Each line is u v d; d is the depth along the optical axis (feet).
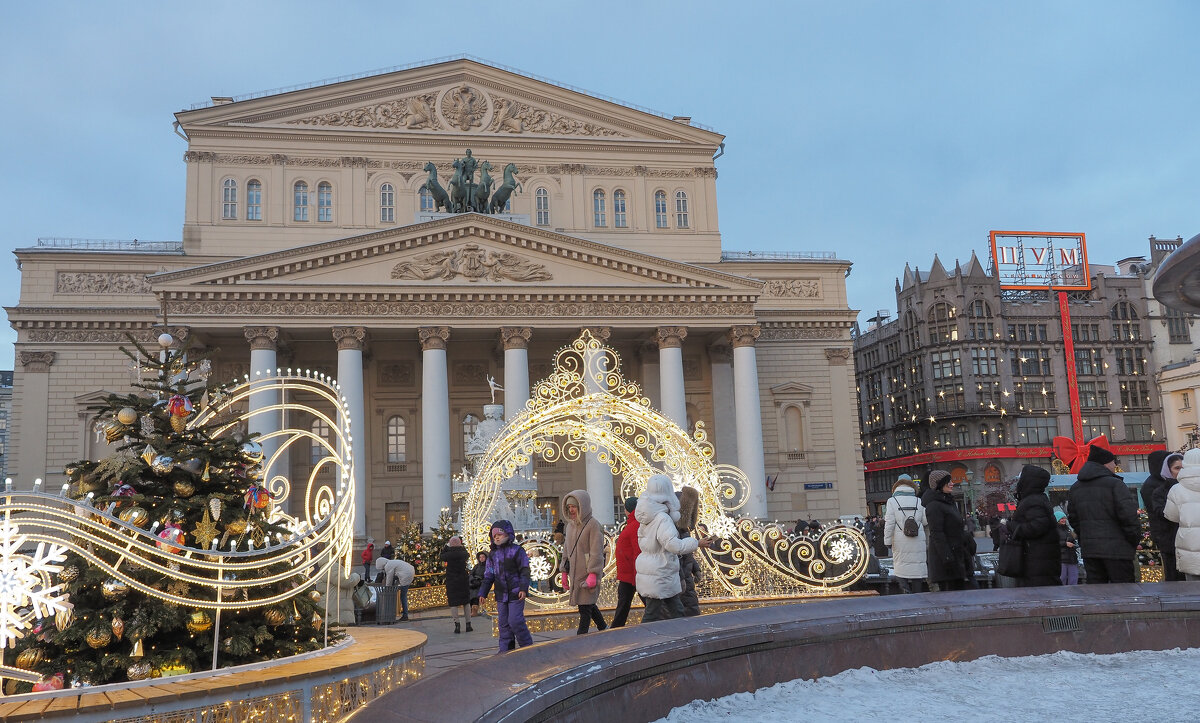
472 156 178.91
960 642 29.35
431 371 163.22
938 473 47.67
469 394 189.47
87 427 168.25
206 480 33.06
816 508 197.26
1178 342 289.12
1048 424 276.00
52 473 165.89
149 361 34.99
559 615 57.36
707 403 195.00
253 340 158.10
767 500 195.72
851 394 203.41
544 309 169.48
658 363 188.75
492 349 189.26
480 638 65.57
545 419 69.62
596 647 22.68
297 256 160.25
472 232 168.04
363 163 192.13
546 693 18.28
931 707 23.93
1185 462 39.70
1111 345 284.61
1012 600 30.17
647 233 203.72
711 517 68.18
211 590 31.35
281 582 33.91
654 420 70.69
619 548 39.78
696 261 204.23
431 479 159.53
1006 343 277.85
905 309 293.84
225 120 186.91
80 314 170.40
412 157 194.59
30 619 29.86
